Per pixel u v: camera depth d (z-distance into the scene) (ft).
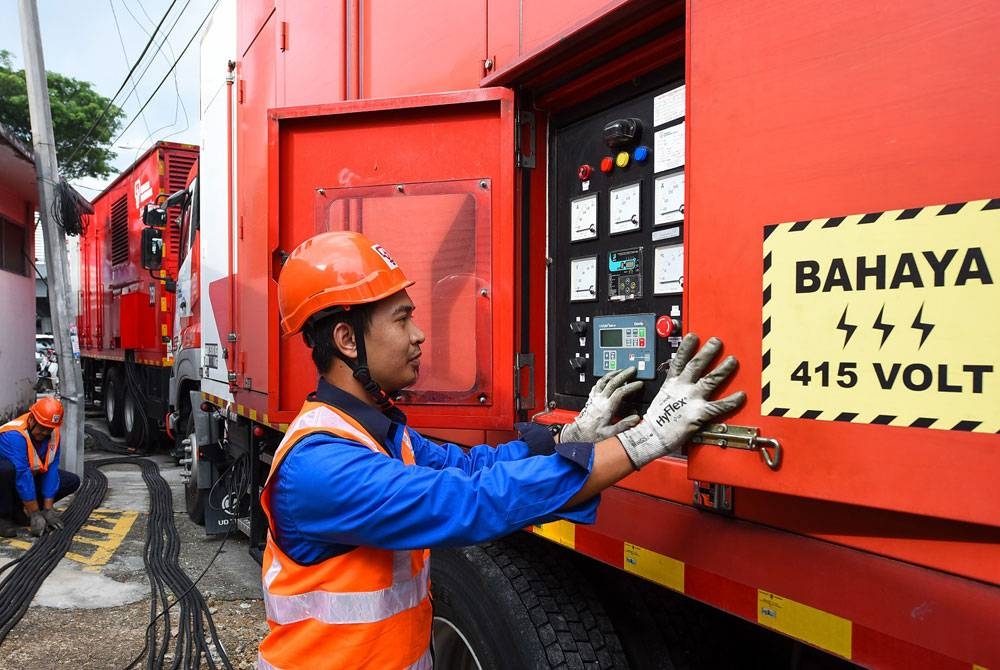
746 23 3.85
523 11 6.04
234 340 13.65
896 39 3.23
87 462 27.71
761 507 4.18
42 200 23.40
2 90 60.08
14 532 17.72
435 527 3.77
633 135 5.62
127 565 15.47
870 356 3.29
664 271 5.35
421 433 7.43
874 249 3.29
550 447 4.95
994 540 3.08
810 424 3.50
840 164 3.43
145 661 11.00
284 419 7.70
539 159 6.67
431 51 7.22
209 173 15.62
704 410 3.85
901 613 3.42
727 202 3.92
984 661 3.09
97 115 64.69
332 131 7.18
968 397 2.97
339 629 4.03
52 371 46.75
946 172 3.07
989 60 2.95
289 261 4.53
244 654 11.27
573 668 5.48
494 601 5.96
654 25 5.14
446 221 6.70
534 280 6.66
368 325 4.33
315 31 9.51
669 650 5.85
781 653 5.54
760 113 3.77
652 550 4.96
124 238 32.96
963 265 3.00
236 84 13.11
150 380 29.76
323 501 3.84
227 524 16.89
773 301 3.67
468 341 6.61
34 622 12.44
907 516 3.41
